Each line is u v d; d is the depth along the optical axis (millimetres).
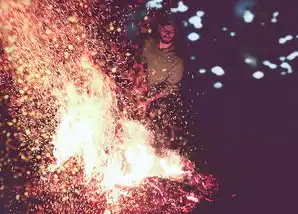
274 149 5809
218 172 5363
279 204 4891
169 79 6297
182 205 4773
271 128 6203
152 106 6145
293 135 6066
